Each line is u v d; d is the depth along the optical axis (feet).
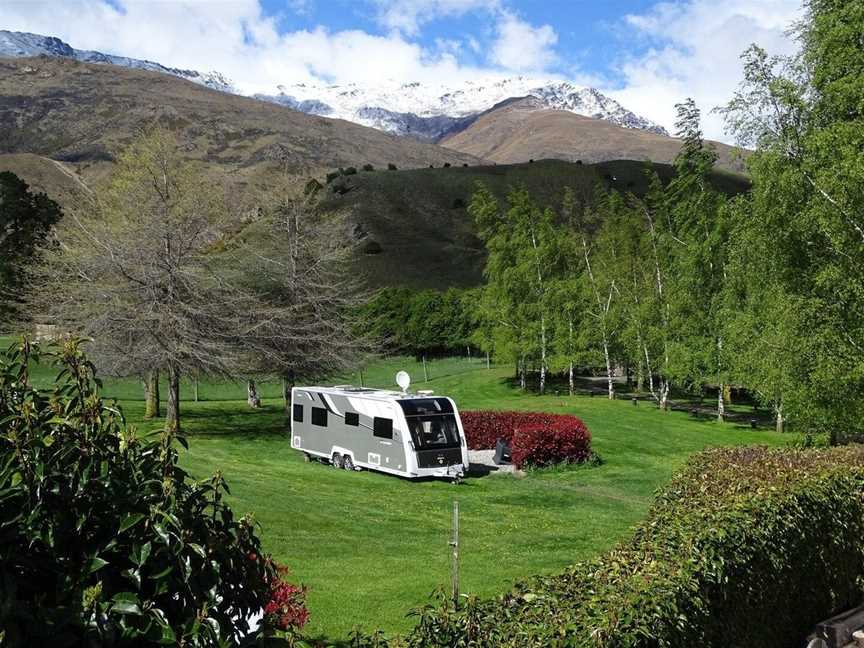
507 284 171.12
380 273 339.77
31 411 10.62
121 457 11.64
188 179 109.70
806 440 85.81
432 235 395.75
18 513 10.19
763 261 84.58
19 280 155.43
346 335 122.11
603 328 158.81
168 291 101.71
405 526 57.72
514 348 169.27
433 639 15.78
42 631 9.43
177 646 10.53
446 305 238.07
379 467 80.43
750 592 24.82
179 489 11.65
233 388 190.70
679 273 138.82
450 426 78.84
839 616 29.53
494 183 451.94
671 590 19.03
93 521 10.81
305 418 92.07
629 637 16.37
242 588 12.26
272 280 119.34
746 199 89.56
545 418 98.12
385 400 79.25
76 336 12.47
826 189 70.33
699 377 131.95
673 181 146.72
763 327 97.96
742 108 79.71
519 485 78.13
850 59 71.67
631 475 84.28
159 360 98.37
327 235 126.21
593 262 173.99
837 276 70.59
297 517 57.21
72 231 111.45
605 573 20.16
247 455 94.07
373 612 35.04
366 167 476.13
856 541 34.01
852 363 70.85
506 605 17.78
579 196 446.19
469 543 52.49
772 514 27.53
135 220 106.83
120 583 10.93
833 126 70.08
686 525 24.95
